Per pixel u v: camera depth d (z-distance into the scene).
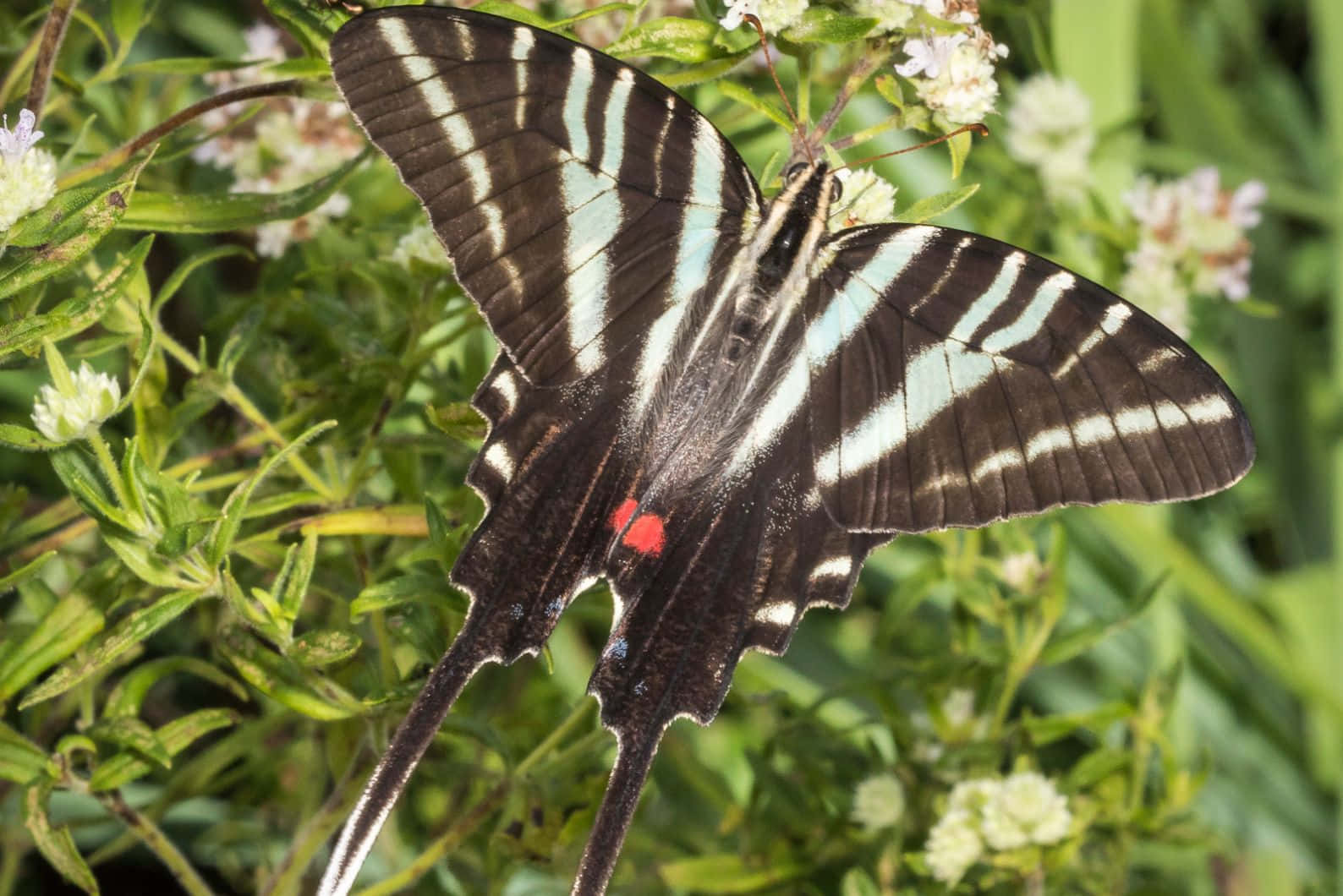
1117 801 0.61
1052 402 0.57
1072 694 0.67
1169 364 0.56
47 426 0.56
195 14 0.66
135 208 0.58
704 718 0.57
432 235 0.59
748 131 0.61
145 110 0.63
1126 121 0.64
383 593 0.57
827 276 0.57
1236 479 0.56
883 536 0.57
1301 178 0.78
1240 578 0.69
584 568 0.57
